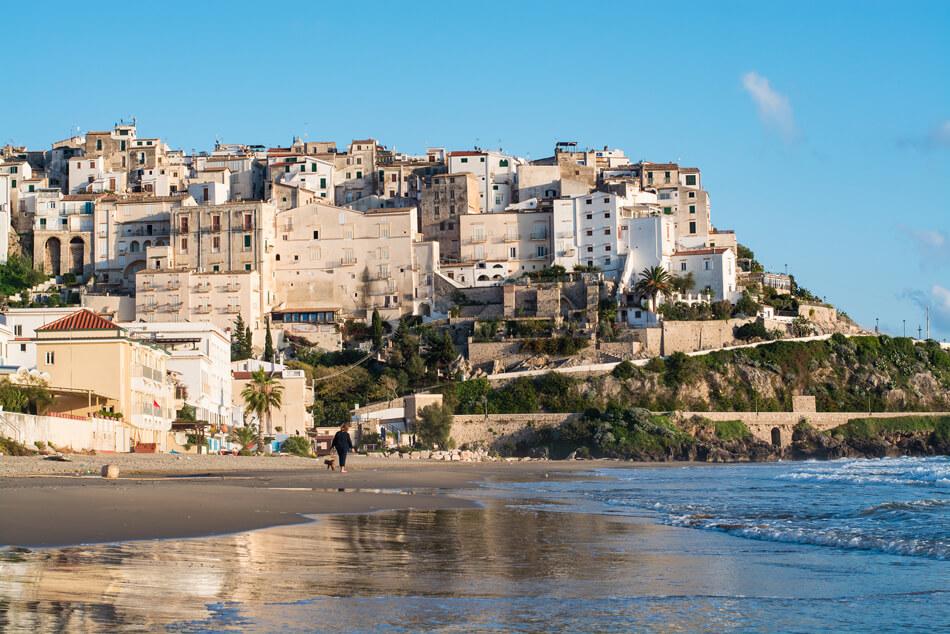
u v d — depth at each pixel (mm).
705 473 104875
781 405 195125
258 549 29016
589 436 174625
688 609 22297
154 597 21141
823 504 53844
